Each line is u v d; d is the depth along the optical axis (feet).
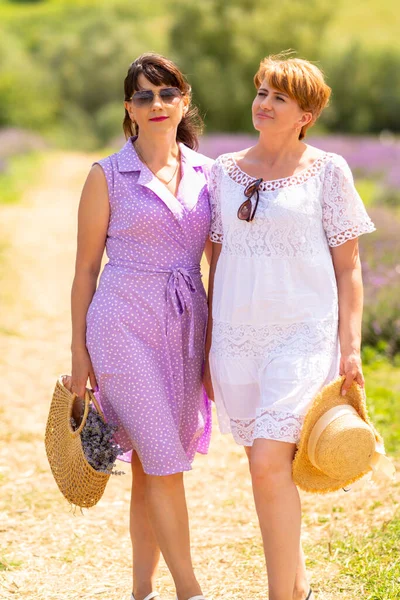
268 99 17.51
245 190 17.63
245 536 23.13
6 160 127.03
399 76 247.29
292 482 16.71
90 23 285.23
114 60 261.24
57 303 52.54
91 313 18.06
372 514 23.53
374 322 41.14
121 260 18.10
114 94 259.39
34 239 73.46
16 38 295.89
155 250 18.07
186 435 18.92
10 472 27.68
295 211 17.19
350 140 157.69
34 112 218.59
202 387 19.15
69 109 244.63
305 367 16.90
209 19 226.38
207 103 225.76
